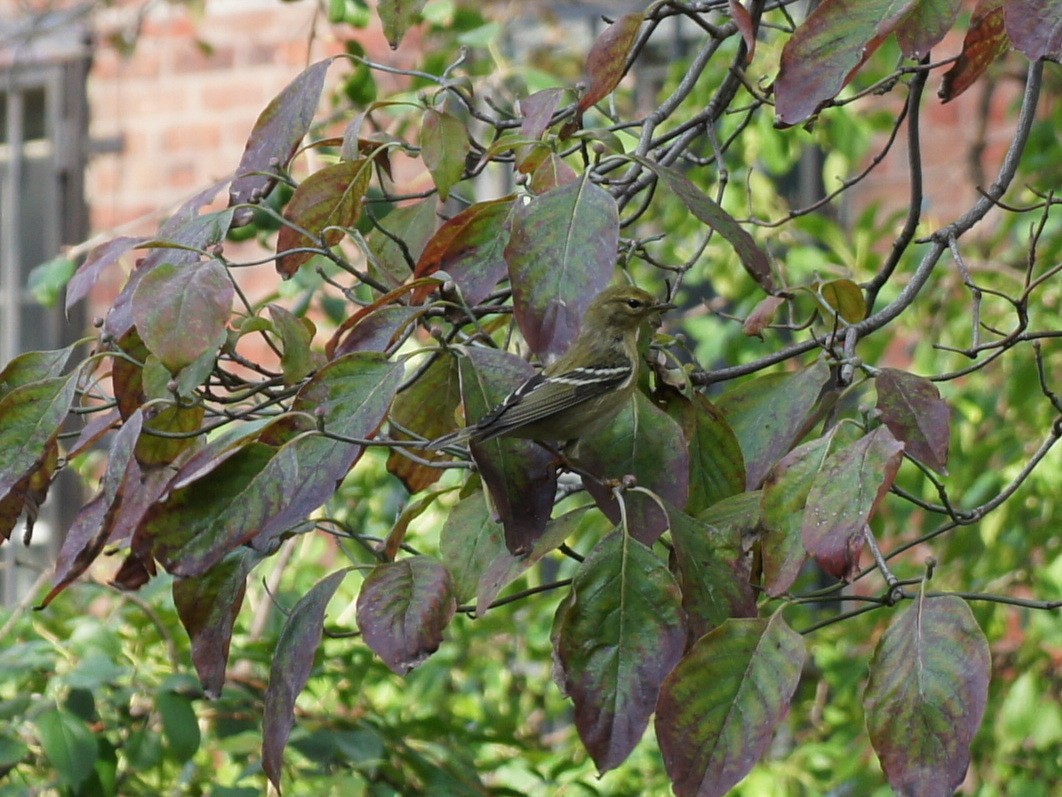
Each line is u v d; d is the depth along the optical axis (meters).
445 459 1.79
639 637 1.57
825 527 1.56
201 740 2.00
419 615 1.60
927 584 1.60
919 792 1.54
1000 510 2.31
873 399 1.92
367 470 2.54
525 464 1.66
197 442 1.69
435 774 1.99
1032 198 2.62
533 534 1.64
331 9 2.25
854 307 1.80
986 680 1.54
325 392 1.62
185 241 1.69
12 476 1.65
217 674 1.65
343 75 2.39
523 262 1.60
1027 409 2.49
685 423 1.72
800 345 1.79
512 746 2.21
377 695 2.36
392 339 1.70
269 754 1.61
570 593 1.58
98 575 2.35
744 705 1.55
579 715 1.56
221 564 1.66
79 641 1.94
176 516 1.59
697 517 1.67
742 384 1.74
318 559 2.67
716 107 1.88
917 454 1.64
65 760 1.86
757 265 1.66
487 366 1.65
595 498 1.65
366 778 1.97
